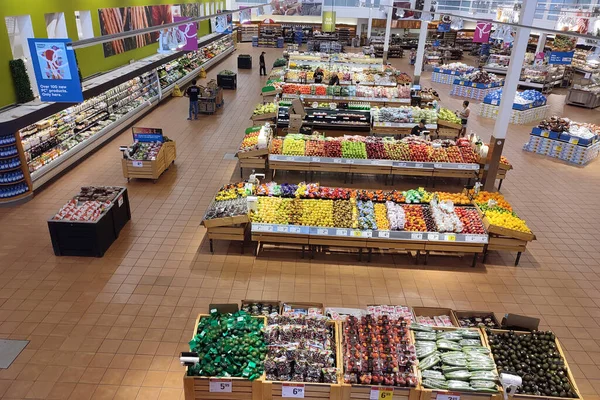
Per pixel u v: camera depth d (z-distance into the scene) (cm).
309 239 877
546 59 2991
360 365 535
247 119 1850
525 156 1563
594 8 2239
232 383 527
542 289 852
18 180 1069
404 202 964
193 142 1562
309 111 1561
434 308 688
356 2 4031
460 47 4266
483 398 525
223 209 906
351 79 2128
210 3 3459
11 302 755
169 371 630
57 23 1387
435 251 916
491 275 888
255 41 4016
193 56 2761
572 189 1306
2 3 1084
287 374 537
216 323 596
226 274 854
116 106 1684
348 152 1225
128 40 1875
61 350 660
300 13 4191
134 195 1154
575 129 1556
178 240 961
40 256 886
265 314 656
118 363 641
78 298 772
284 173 1328
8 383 602
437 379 535
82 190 985
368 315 629
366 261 915
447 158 1232
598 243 1023
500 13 2484
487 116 2022
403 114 1559
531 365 563
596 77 2552
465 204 968
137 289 802
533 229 1073
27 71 1235
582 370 669
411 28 4253
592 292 851
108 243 921
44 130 1235
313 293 809
